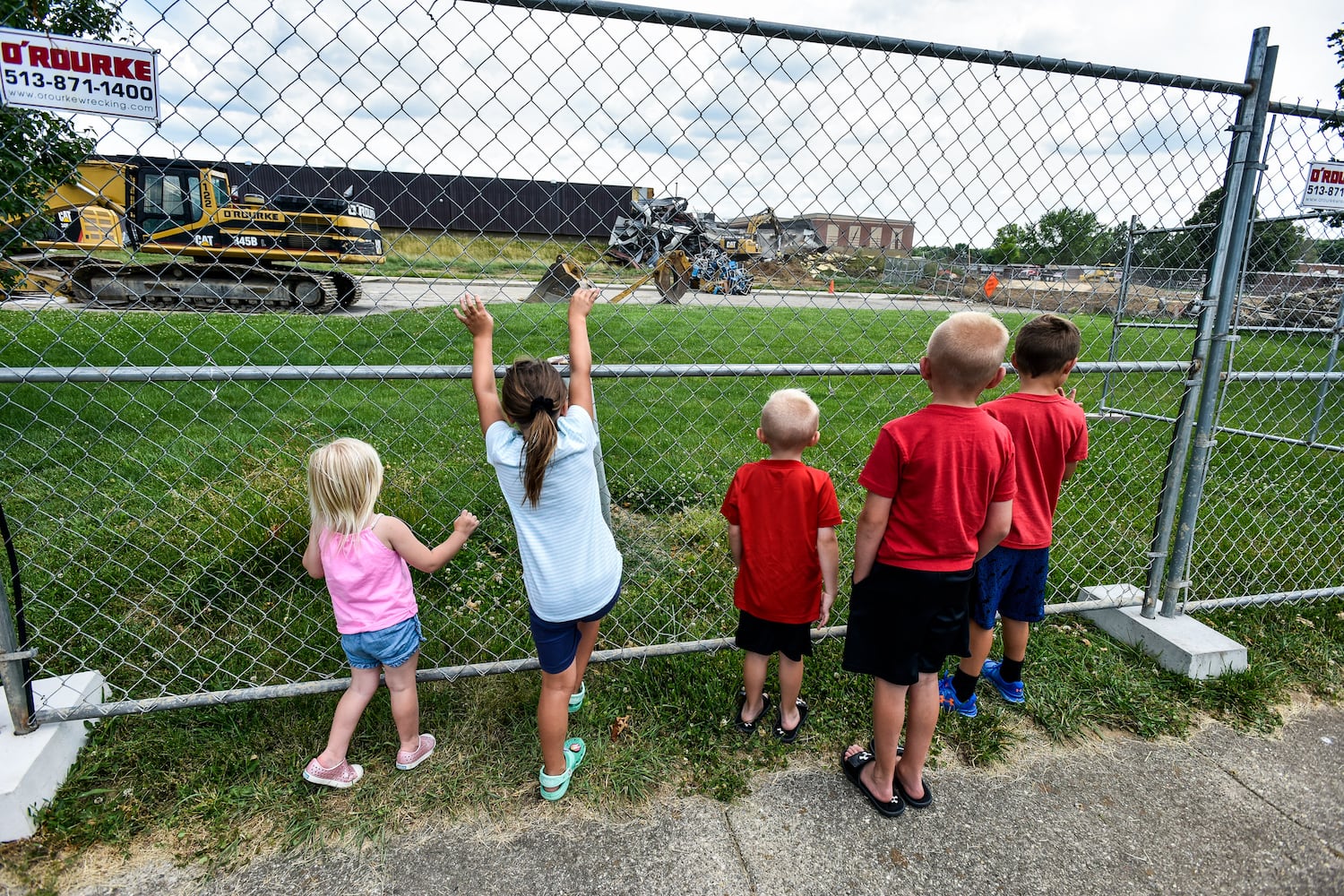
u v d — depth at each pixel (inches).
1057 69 93.8
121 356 304.8
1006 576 93.0
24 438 198.2
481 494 166.1
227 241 444.8
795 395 83.1
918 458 73.4
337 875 72.2
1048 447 90.1
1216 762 92.0
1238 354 371.9
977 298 153.4
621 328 378.6
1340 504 184.5
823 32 83.8
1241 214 101.5
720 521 156.8
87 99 65.0
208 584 124.2
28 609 115.5
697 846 76.8
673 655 107.5
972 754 91.6
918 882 73.0
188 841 75.3
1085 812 83.1
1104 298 258.2
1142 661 112.5
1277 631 121.3
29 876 70.8
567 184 107.0
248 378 76.9
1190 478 111.2
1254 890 73.3
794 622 85.9
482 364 79.6
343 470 76.3
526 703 96.5
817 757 90.8
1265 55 97.1
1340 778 89.7
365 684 82.6
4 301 105.3
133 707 83.4
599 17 76.8
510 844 76.5
